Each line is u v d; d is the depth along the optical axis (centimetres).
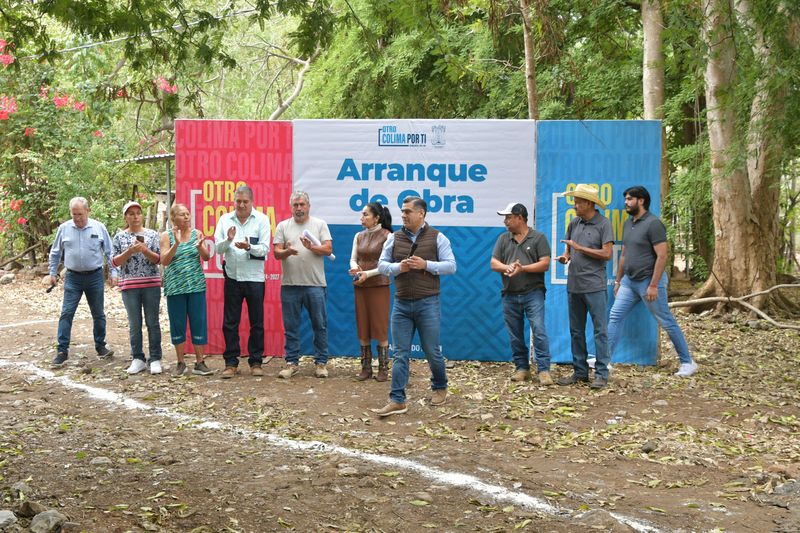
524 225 897
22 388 875
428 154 1007
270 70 3014
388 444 669
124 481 564
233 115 2966
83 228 1016
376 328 912
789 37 1061
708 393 858
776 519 511
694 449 659
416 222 762
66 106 2030
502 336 1013
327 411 780
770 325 1360
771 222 1493
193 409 785
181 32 791
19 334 1232
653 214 958
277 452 642
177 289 922
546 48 1330
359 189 1017
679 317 1459
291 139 1017
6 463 599
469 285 1012
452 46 1894
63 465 598
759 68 995
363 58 2131
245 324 1038
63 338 1002
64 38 1852
